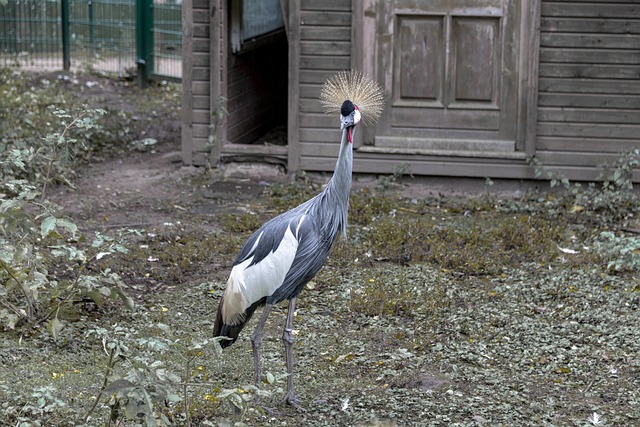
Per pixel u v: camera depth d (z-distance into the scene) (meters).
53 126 12.58
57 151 8.14
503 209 9.97
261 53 13.10
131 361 4.80
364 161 10.78
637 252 8.27
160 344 4.82
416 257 8.47
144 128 13.78
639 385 6.16
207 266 8.20
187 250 8.42
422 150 10.66
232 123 11.75
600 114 10.47
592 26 10.31
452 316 7.23
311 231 5.57
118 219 9.42
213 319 7.11
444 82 10.65
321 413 5.67
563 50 10.40
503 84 10.58
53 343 6.54
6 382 5.82
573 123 10.52
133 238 8.77
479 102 10.66
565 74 10.44
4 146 9.49
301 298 7.55
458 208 10.00
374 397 5.86
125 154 12.30
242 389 4.98
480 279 8.08
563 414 5.72
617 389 6.11
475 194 10.71
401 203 10.16
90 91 16.12
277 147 11.17
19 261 6.73
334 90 5.74
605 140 10.52
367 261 8.34
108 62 17.75
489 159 10.61
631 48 10.33
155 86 16.97
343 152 5.60
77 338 6.65
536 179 10.66
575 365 6.44
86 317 7.02
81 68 17.64
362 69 10.66
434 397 5.93
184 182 10.76
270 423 5.51
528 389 6.09
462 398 5.91
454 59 10.61
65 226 6.20
